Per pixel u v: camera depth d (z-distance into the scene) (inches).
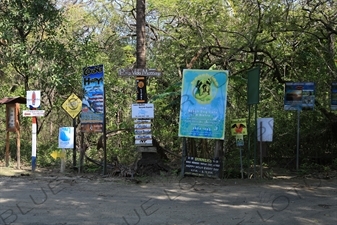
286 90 503.8
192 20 553.6
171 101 553.9
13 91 695.7
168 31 652.1
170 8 650.8
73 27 711.1
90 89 465.7
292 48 546.6
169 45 593.3
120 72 448.5
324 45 553.0
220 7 553.6
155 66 628.7
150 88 597.6
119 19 783.7
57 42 576.1
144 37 471.5
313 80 555.8
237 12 536.7
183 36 567.5
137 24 469.7
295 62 559.5
